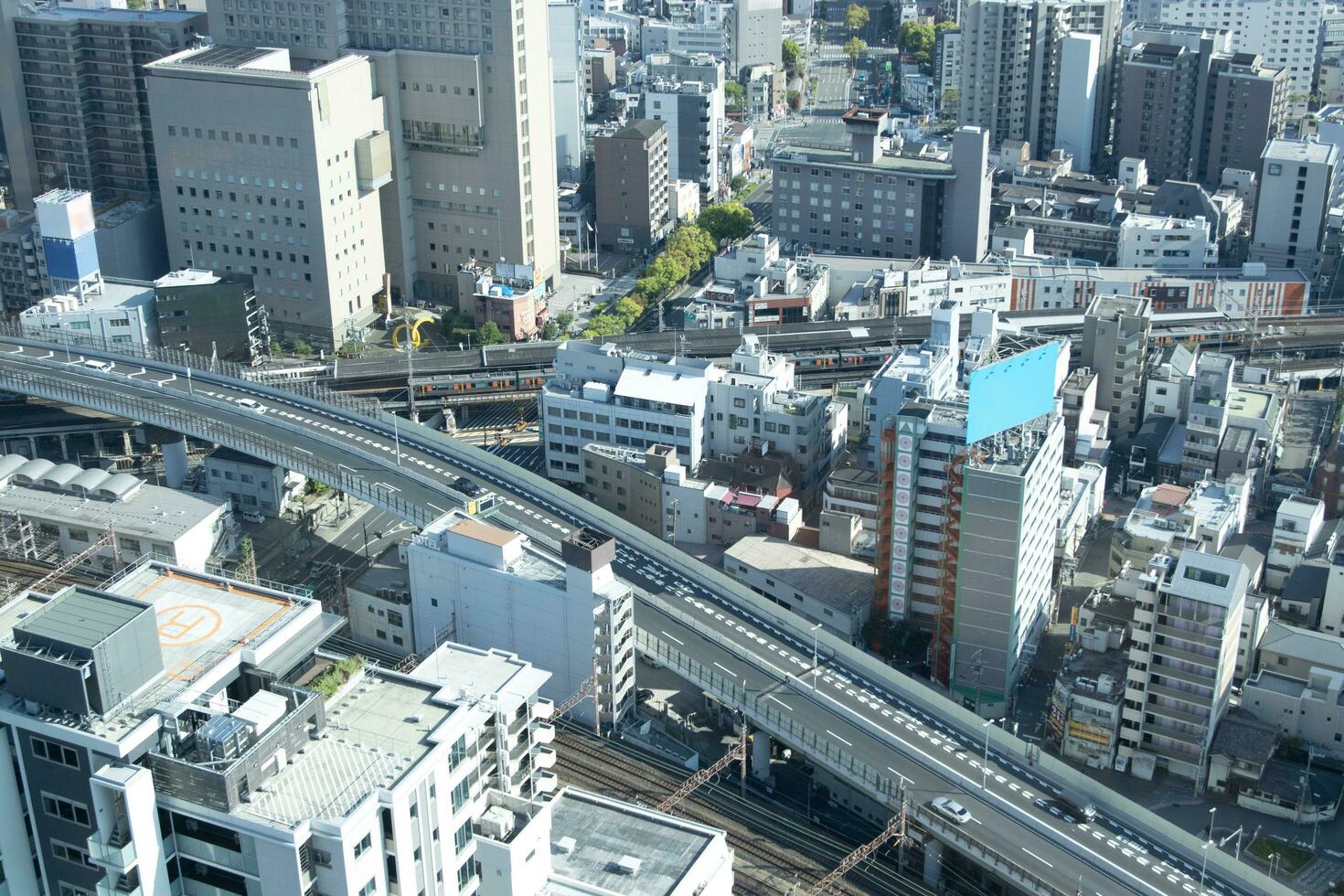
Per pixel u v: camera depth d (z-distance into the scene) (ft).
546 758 625.82
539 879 573.33
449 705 532.73
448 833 526.16
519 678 618.44
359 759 504.84
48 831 493.36
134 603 500.33
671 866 625.00
